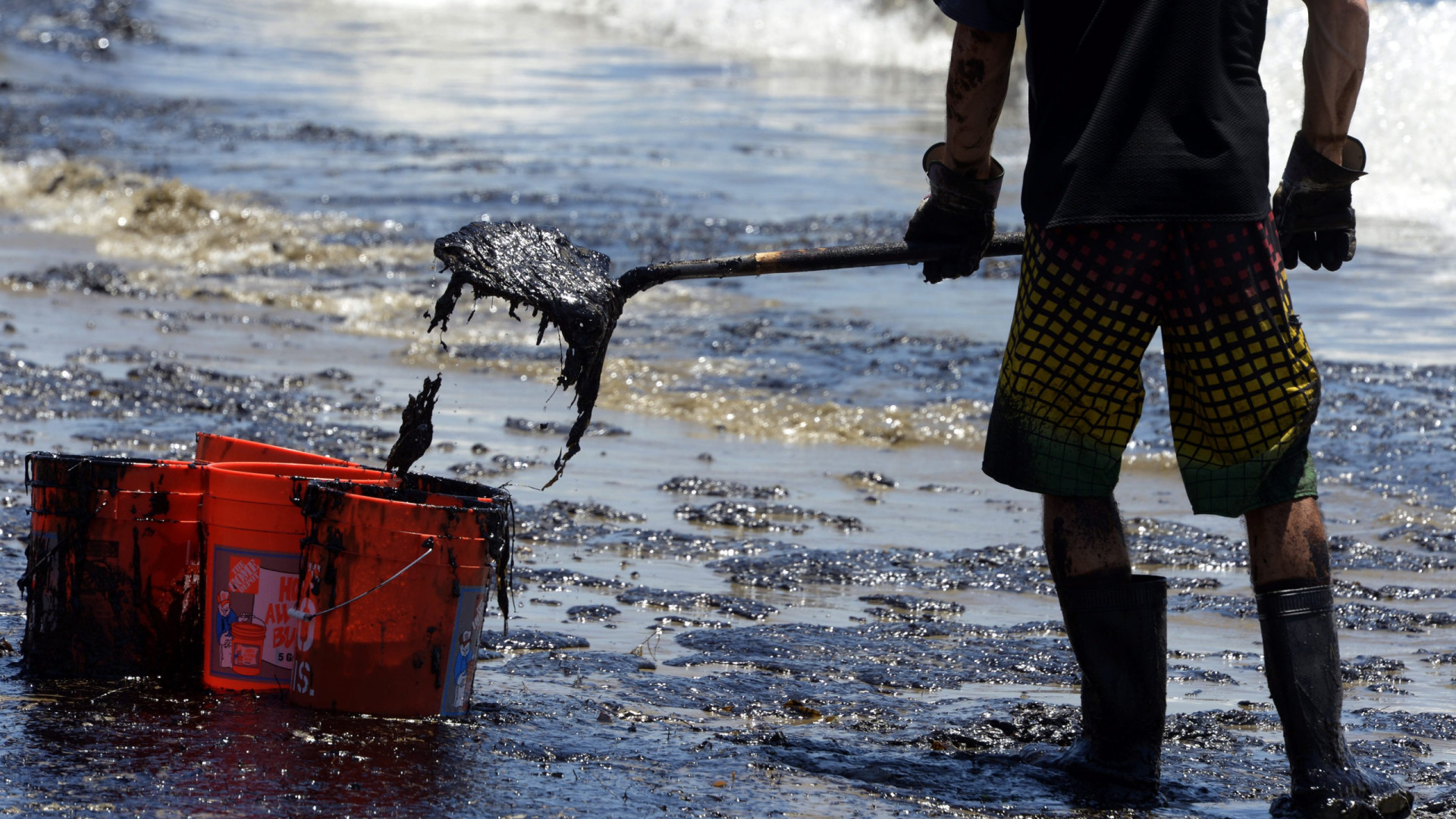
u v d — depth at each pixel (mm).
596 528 12812
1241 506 7195
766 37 68188
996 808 7027
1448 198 32312
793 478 15258
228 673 8109
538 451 15625
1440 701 9203
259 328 22219
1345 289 24859
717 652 9641
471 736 7594
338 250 27406
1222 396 7145
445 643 7820
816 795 7043
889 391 18828
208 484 8203
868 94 52688
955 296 24609
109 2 69875
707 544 12414
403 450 8773
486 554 7934
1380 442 16391
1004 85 7781
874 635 10180
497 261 7672
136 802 6395
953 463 16250
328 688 7781
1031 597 11414
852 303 24062
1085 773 7473
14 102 45656
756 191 33375
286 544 8008
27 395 16516
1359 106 35594
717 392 18719
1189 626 10898
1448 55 35781
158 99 48219
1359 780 7020
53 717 7492
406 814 6438
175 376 17953
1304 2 7578
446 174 35281
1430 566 12625
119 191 31312
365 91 51531
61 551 8219
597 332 7645
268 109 46625
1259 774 7746
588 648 9578
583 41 69312
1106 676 7398
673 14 73062
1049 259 7258
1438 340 21250
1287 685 7145
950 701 8891
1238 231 7016
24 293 23703
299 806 6453
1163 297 7172
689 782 7125
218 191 32500
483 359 20312
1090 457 7363
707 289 25000
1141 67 6984
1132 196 6973
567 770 7188
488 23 76188
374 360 20266
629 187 33688
